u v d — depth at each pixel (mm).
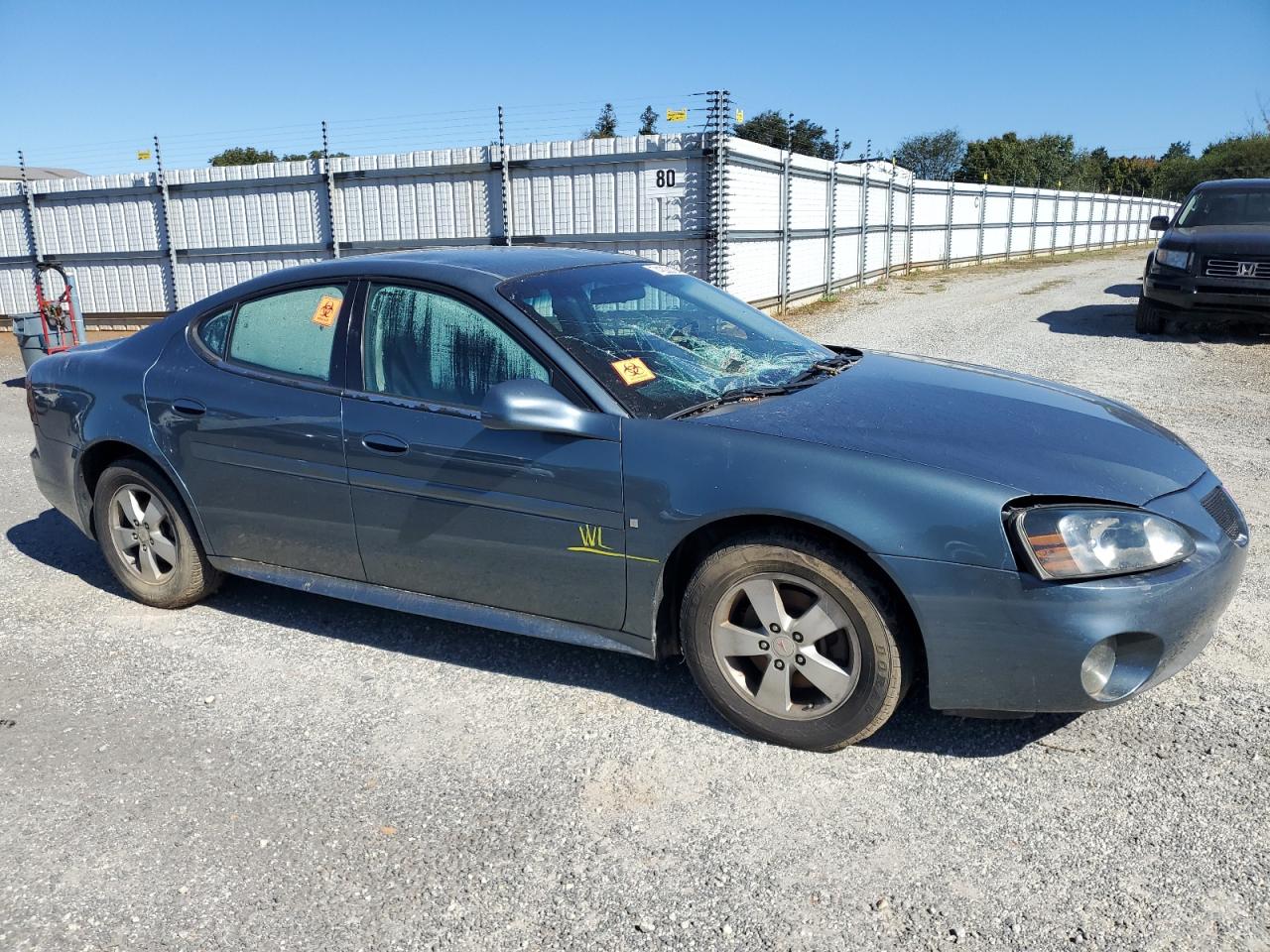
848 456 2871
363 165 15492
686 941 2287
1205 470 3217
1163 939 2242
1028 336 12867
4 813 2855
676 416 3146
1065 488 2779
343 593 3783
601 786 2908
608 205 14039
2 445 8008
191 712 3418
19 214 18719
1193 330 12828
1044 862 2518
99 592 4582
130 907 2453
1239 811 2697
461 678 3625
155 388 4074
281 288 3902
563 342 3295
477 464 3312
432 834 2711
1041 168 63625
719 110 13055
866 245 21578
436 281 3529
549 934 2326
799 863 2543
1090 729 3143
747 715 3113
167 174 17125
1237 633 3822
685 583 3270
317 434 3631
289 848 2668
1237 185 12695
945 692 2836
